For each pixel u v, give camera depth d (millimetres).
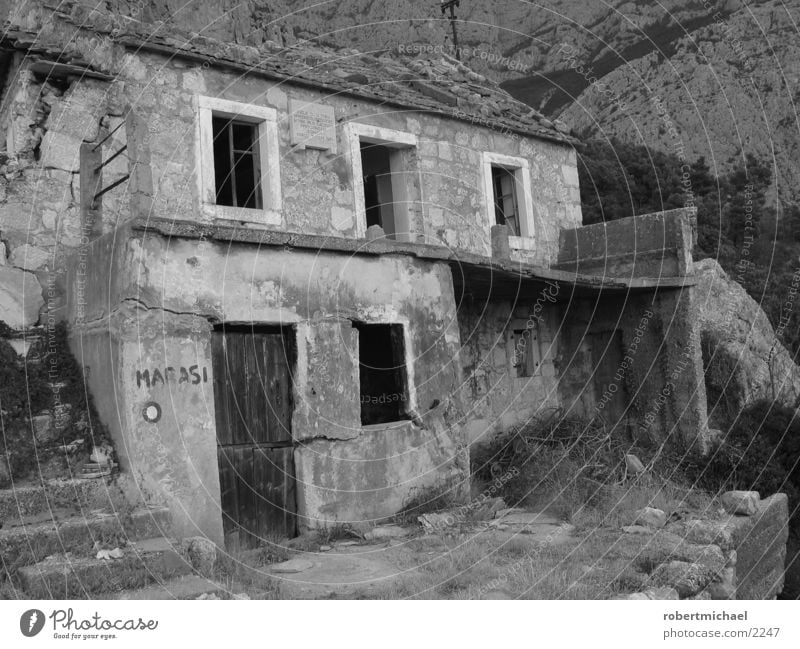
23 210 7340
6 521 5129
